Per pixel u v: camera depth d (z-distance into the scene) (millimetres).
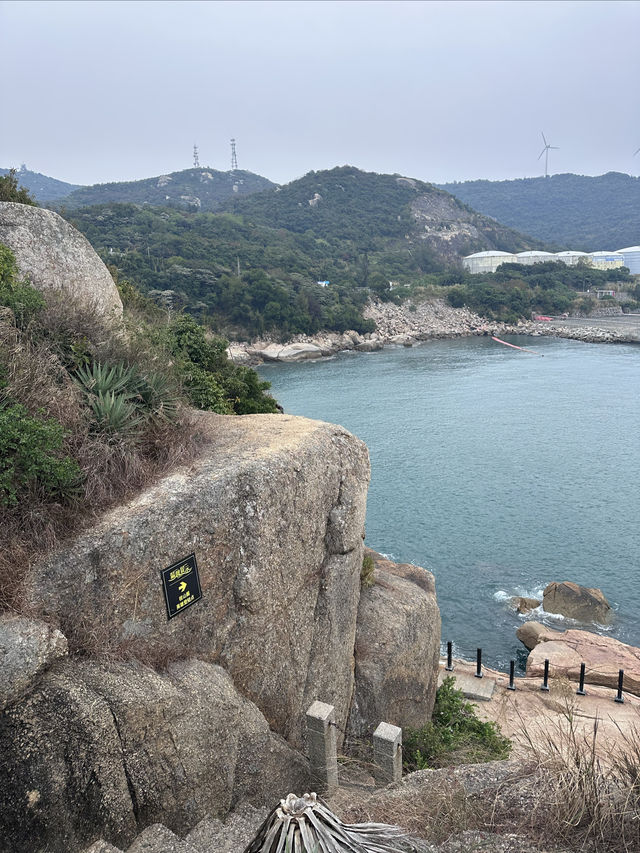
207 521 7730
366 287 156625
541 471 44531
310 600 9672
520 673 22000
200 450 9133
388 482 42938
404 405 66875
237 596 8164
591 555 31438
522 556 31484
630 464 45656
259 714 7645
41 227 12141
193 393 16406
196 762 6434
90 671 5988
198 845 5898
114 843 5594
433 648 12969
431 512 37344
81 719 5488
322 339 117812
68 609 6254
